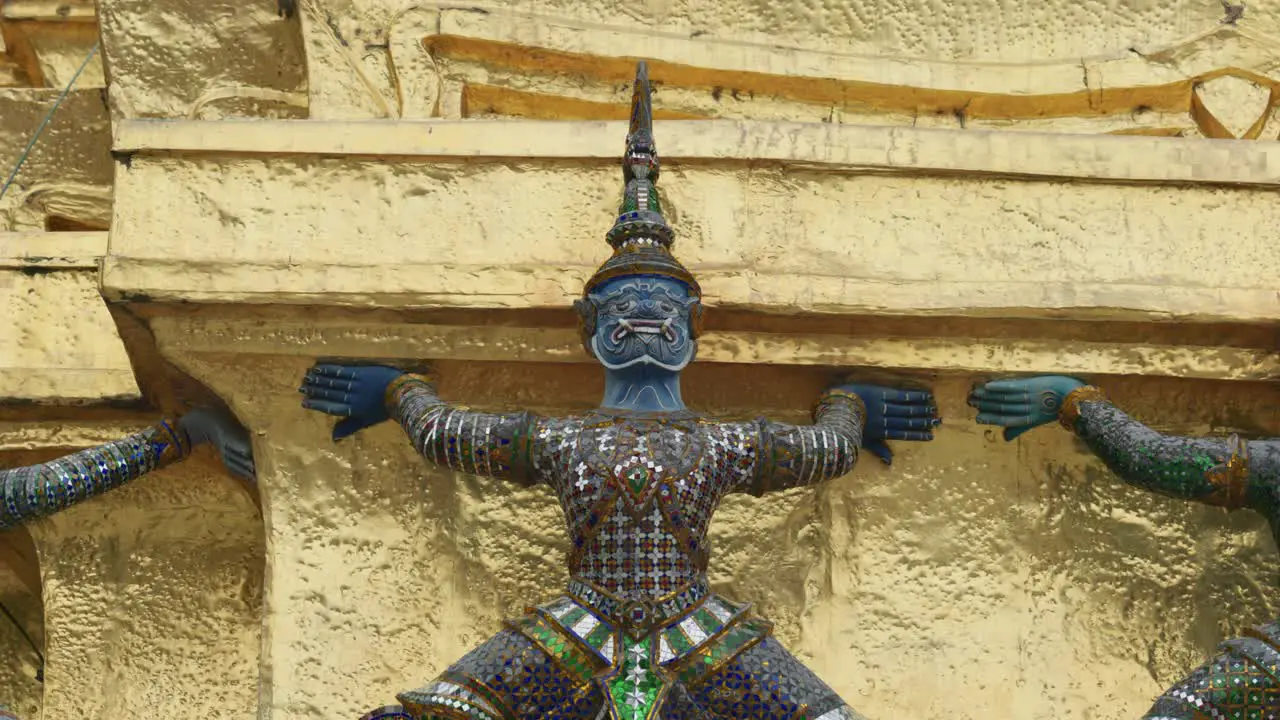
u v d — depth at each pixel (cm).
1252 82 582
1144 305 461
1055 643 490
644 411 420
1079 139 477
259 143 467
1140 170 475
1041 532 497
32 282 550
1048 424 494
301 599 486
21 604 618
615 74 573
